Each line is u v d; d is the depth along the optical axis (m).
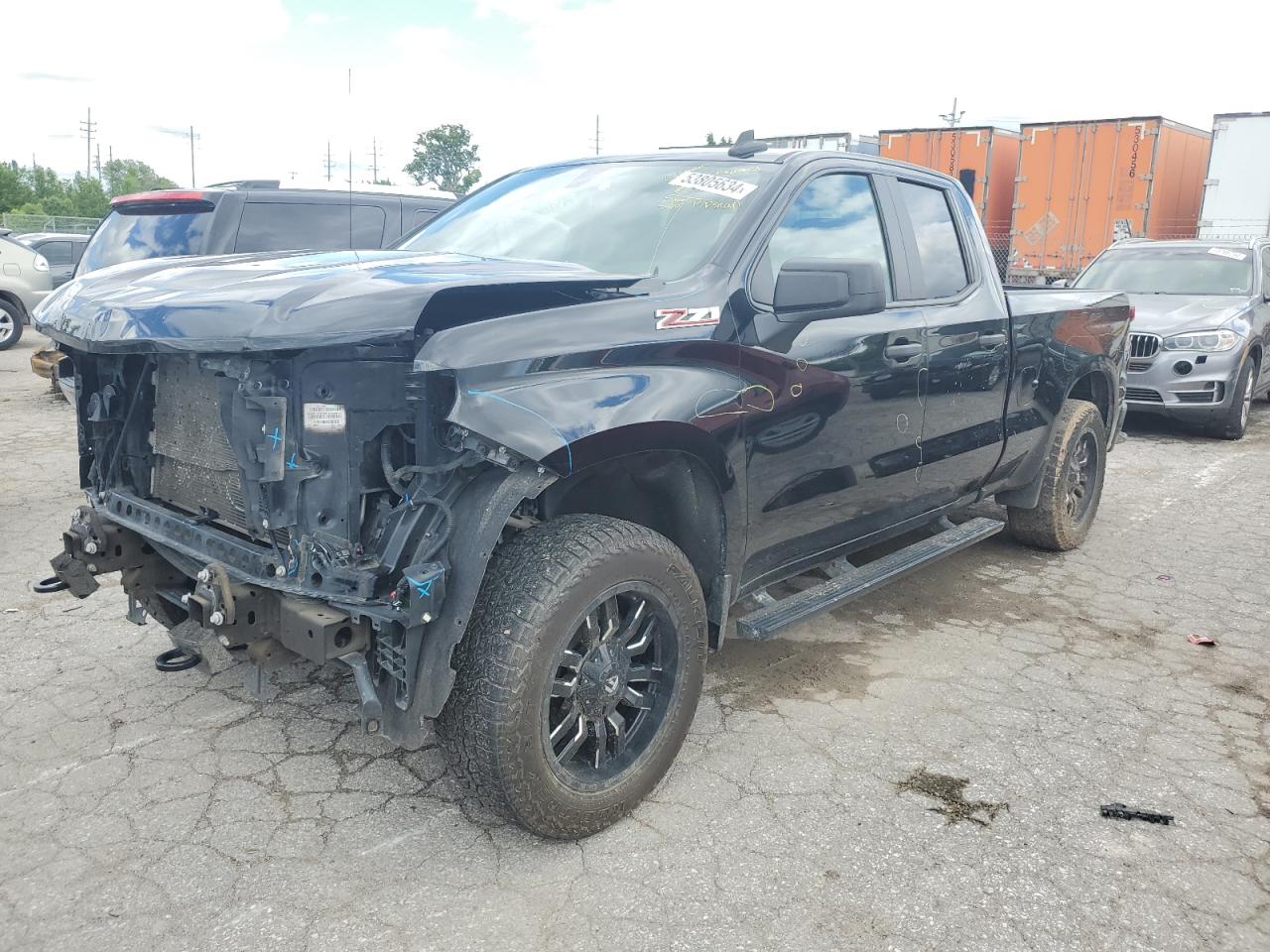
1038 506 5.40
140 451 3.17
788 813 2.99
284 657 2.64
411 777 3.16
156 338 2.54
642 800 3.03
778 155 3.69
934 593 4.99
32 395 11.19
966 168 16.36
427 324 2.57
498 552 2.73
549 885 2.64
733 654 4.19
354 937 2.42
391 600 2.49
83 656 4.02
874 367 3.69
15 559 5.26
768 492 3.33
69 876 2.64
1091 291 5.79
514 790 2.63
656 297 2.98
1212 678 4.02
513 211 3.91
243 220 7.70
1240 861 2.79
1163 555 5.68
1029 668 4.09
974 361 4.34
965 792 3.12
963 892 2.63
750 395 3.16
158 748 3.31
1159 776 3.24
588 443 2.61
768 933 2.46
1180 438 9.59
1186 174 16.36
